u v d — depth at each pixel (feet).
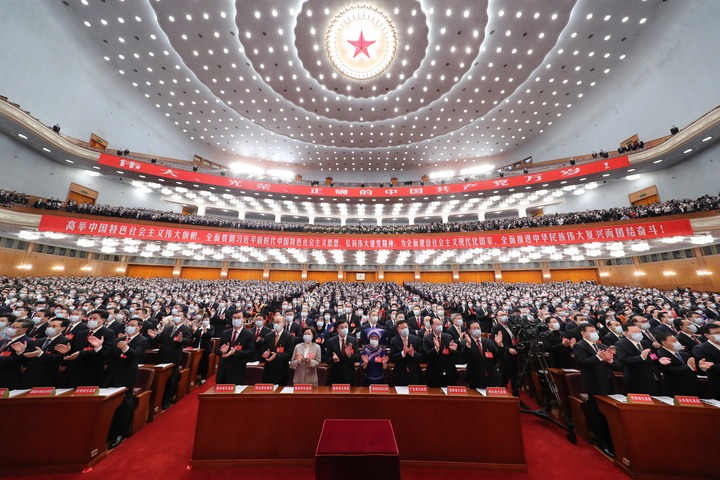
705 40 48.91
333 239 72.28
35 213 48.26
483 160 104.42
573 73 65.31
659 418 10.02
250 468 10.11
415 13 55.52
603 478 9.91
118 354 12.60
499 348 16.44
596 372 12.38
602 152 67.05
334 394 10.73
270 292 57.21
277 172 108.88
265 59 63.98
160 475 9.82
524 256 78.84
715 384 11.20
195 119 83.71
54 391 10.75
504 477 9.89
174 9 53.06
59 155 57.00
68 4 51.44
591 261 77.36
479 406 10.68
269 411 10.61
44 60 52.39
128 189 79.30
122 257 77.82
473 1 52.39
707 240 43.86
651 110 60.13
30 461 9.72
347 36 60.90
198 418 10.49
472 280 90.48
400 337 14.46
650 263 62.95
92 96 63.57
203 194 92.79
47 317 15.75
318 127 87.76
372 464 5.80
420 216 107.96
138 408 13.01
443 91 73.20
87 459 9.98
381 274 94.63
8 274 50.80
